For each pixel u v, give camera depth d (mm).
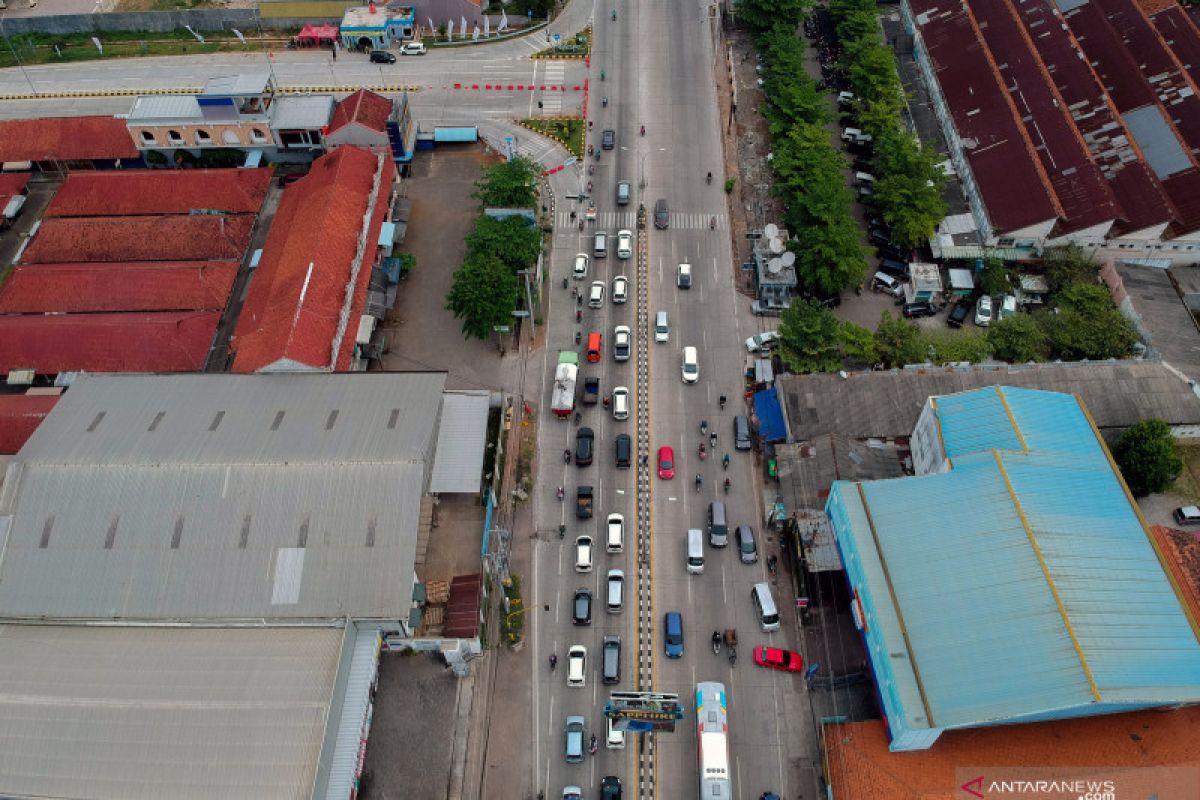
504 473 92062
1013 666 66625
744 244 114562
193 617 75125
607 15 149750
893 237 111188
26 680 70562
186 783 65000
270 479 79438
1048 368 94438
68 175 116562
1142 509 89062
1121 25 133125
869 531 76875
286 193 112875
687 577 84500
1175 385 93188
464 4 144250
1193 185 109688
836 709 75188
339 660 71000
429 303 107750
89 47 145500
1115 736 67875
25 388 98188
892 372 94625
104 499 79375
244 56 143375
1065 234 107125
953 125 122000
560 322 105812
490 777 72750
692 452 93812
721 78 138250
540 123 130250
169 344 98062
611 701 71125
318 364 90938
